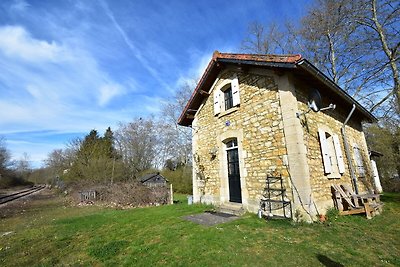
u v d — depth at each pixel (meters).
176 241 4.48
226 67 8.44
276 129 6.14
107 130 35.25
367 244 3.98
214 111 8.74
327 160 6.31
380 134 16.02
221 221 5.80
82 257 4.18
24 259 4.29
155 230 5.42
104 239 5.17
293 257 3.49
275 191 5.98
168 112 27.41
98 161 23.16
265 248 3.87
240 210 6.68
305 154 5.62
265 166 6.35
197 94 9.48
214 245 4.09
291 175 5.60
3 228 7.97
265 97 6.61
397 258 3.39
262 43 17.83
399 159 14.88
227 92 8.68
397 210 6.82
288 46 16.70
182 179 24.58
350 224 5.16
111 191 15.05
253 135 6.87
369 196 6.16
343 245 3.91
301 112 6.04
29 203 17.70
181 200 15.69
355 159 8.81
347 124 9.24
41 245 5.14
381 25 11.81
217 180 8.30
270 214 5.80
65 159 34.88
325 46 14.46
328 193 6.15
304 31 14.97
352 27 12.74
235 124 7.66
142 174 27.16
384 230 4.75
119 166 24.56
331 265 3.19
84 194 16.47
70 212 11.30
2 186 35.84
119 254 4.14
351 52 13.02
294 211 5.45
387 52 11.62
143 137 31.86
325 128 6.97
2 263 4.14
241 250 3.83
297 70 5.86
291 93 5.92
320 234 4.48
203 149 9.35
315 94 6.52
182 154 26.42
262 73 6.76
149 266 3.48
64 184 26.38
